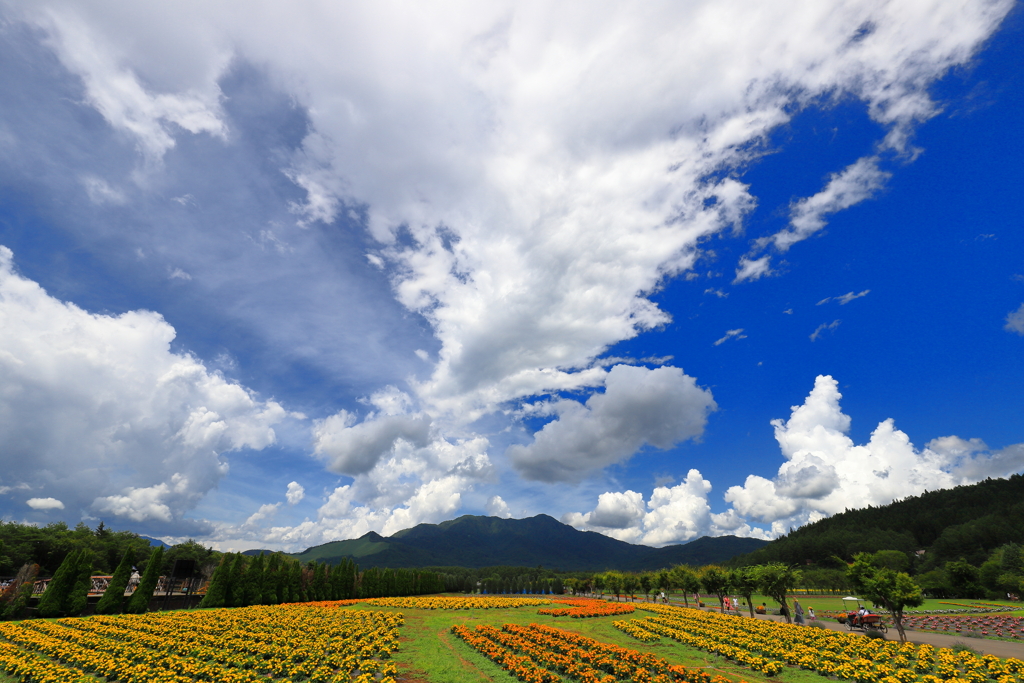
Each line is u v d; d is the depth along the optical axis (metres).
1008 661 21.50
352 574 78.12
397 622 37.53
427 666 22.36
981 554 126.69
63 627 31.47
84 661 22.14
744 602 79.38
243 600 55.06
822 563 174.75
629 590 89.44
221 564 55.06
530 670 20.78
